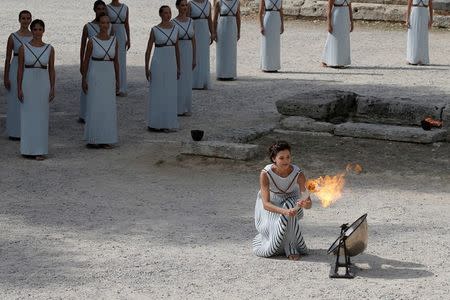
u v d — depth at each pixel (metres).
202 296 12.27
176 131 22.45
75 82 28.75
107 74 20.66
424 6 31.12
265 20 29.98
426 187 17.84
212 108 24.86
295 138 21.05
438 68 30.88
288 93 26.69
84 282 12.79
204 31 27.02
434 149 20.17
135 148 20.92
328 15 30.66
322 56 31.30
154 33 22.12
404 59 32.59
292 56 33.31
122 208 16.47
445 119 21.19
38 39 19.81
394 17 39.34
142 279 12.90
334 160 19.53
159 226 15.41
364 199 17.05
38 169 19.22
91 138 20.84
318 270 13.30
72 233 15.03
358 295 12.30
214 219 15.82
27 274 13.12
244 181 18.33
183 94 23.83
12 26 40.38
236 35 28.73
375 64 31.64
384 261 13.65
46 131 20.06
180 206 16.61
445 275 13.03
